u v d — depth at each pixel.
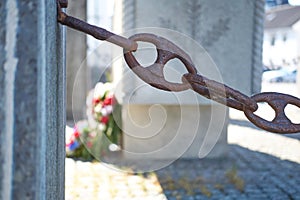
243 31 4.30
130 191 3.75
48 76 0.55
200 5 4.20
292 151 5.47
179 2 4.15
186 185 3.92
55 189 0.72
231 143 5.87
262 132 6.64
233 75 4.29
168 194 3.69
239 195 3.70
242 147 5.65
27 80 0.46
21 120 0.46
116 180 4.07
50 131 0.60
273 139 6.22
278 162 4.90
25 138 0.46
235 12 4.27
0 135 0.46
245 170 4.48
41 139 0.48
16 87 0.46
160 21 4.10
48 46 0.54
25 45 0.46
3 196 0.46
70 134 4.86
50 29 0.56
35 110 0.46
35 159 0.47
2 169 0.46
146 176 4.21
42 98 0.48
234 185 3.96
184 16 4.17
